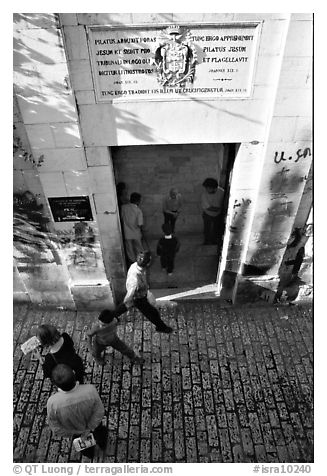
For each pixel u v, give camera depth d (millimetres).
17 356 6316
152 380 5969
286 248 6363
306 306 7016
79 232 5852
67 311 7000
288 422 5535
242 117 4969
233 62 4562
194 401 5742
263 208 5766
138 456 5238
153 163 9859
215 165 9812
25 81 4434
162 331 6527
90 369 6098
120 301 7074
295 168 5359
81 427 4398
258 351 6340
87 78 4566
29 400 5797
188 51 4473
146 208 8688
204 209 7348
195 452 5262
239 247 6352
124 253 6750
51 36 4129
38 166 5133
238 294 6828
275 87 4664
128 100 4766
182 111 4902
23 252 6133
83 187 5383
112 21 4199
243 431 5453
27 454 5281
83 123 4910
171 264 7207
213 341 6469
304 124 4938
